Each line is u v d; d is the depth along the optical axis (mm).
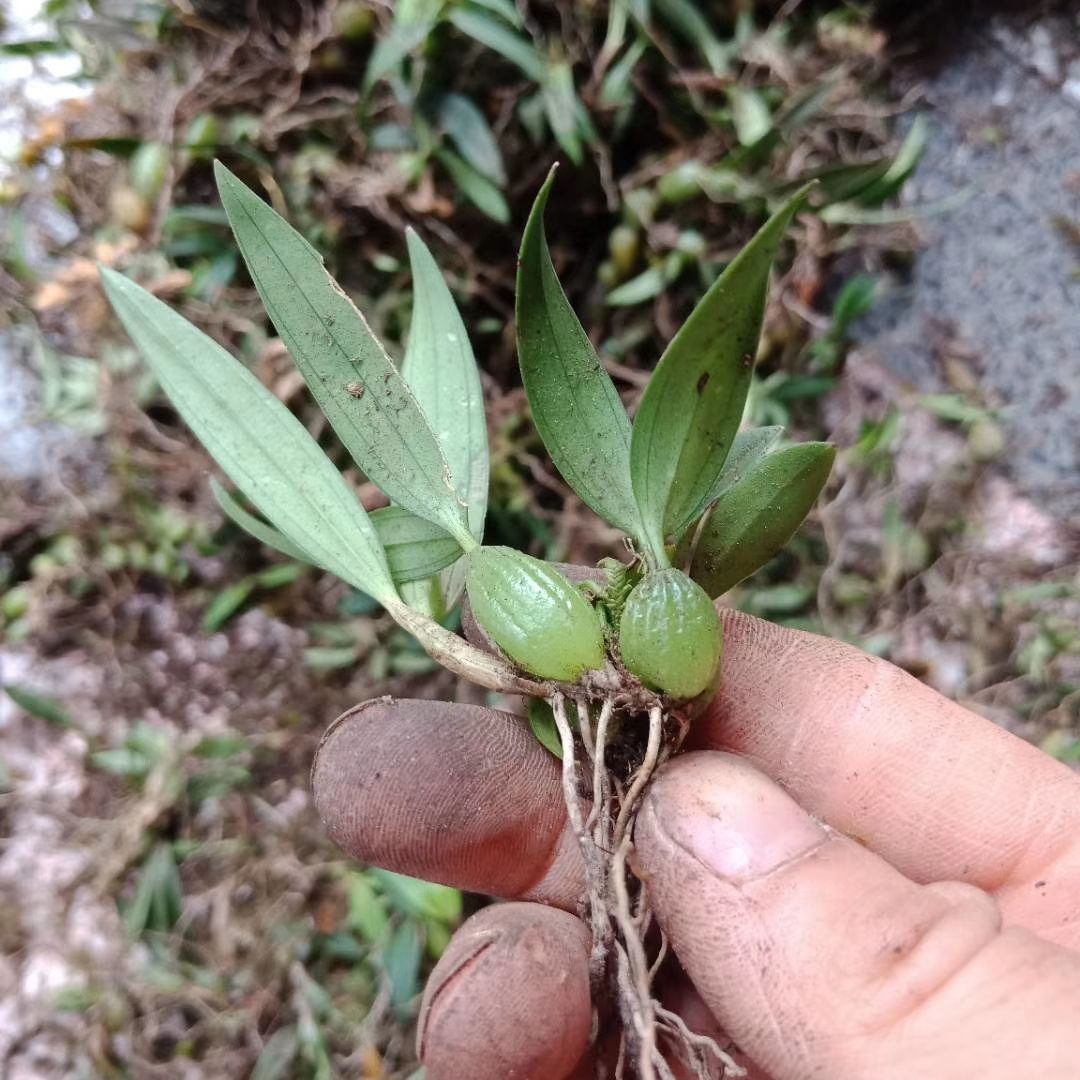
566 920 114
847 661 132
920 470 223
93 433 216
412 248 128
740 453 117
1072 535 216
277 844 202
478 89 197
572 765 106
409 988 179
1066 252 223
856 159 220
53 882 199
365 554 115
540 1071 106
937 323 226
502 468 208
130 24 199
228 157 202
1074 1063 88
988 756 128
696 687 103
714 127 204
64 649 215
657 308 212
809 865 100
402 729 123
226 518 214
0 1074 188
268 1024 192
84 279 207
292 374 202
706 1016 122
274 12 195
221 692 213
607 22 196
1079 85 226
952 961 94
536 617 105
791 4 207
